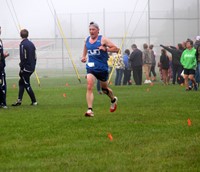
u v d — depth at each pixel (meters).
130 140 15.32
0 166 12.44
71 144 14.87
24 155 13.59
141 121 19.11
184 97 29.08
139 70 45.94
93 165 12.37
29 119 20.05
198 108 23.38
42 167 12.27
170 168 12.04
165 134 16.27
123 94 32.56
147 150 13.92
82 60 20.83
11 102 28.28
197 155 13.22
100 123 18.67
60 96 31.77
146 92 34.34
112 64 46.00
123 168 12.06
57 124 18.56
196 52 35.22
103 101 27.78
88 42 20.36
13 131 17.25
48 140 15.56
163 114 21.12
